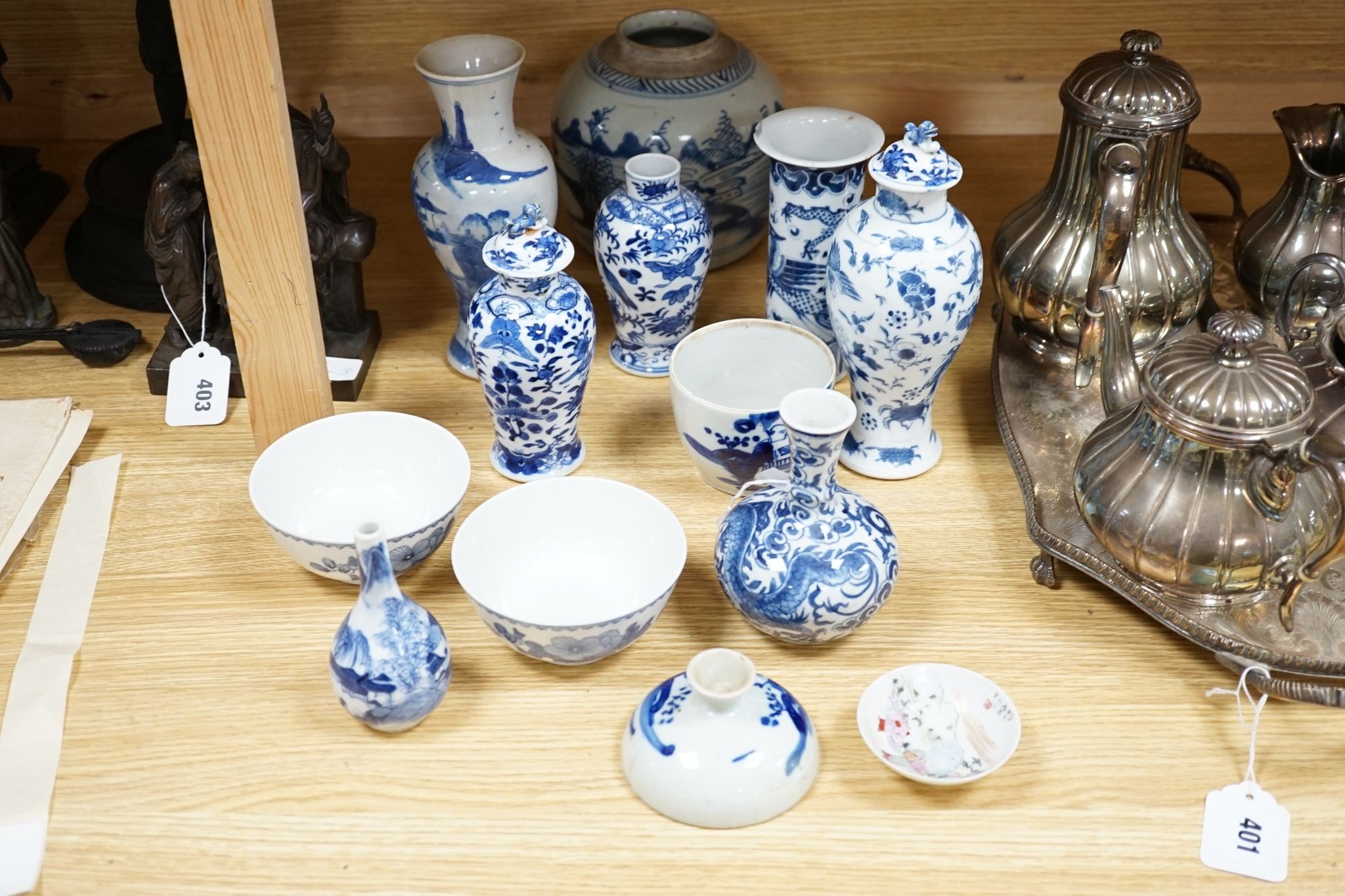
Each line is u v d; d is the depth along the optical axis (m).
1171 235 1.41
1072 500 1.32
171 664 1.22
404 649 1.10
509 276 1.28
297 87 2.05
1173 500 1.13
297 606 1.29
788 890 1.03
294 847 1.06
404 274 1.81
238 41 1.19
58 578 1.30
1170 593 1.20
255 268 1.32
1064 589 1.31
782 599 1.16
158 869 1.04
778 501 1.20
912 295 1.27
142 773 1.11
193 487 1.44
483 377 1.35
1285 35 2.00
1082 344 1.32
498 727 1.16
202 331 1.56
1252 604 1.20
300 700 1.19
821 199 1.46
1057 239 1.41
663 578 1.25
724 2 1.97
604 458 1.49
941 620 1.28
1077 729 1.16
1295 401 1.08
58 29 1.99
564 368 1.33
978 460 1.48
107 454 1.48
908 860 1.05
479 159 1.47
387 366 1.63
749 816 1.06
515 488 1.28
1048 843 1.06
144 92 2.06
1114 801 1.10
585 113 1.64
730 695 1.05
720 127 1.62
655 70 1.61
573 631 1.12
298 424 1.43
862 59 2.03
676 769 1.06
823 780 1.11
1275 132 2.09
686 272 1.51
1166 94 1.33
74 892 1.02
